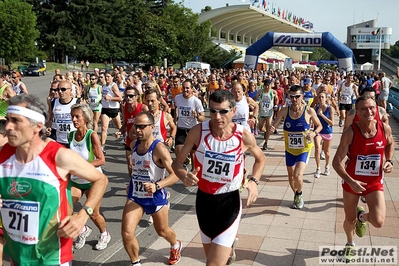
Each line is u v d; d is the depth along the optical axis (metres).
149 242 5.25
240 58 59.28
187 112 8.37
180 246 4.68
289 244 5.09
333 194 7.14
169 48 47.56
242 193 7.18
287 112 6.27
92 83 11.35
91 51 65.69
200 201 3.65
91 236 5.46
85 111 4.89
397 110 18.36
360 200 6.69
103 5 66.31
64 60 66.12
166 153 4.23
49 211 2.68
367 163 4.32
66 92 6.84
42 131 2.73
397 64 91.75
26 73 43.47
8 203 2.73
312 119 6.29
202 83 20.78
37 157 2.67
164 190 4.39
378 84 19.30
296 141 6.27
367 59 94.94
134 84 15.35
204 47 51.81
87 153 4.97
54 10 63.69
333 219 5.96
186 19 53.97
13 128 2.57
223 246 3.49
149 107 6.62
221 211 3.56
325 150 8.41
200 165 3.57
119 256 4.87
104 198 7.12
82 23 65.38
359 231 4.48
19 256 2.78
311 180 8.08
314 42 29.38
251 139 3.59
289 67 43.84
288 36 29.73
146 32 47.84
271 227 5.65
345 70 29.05
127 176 8.59
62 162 2.68
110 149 11.36
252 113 9.52
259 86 17.59
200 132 3.57
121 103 11.57
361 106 4.17
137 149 4.35
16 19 47.53
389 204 6.59
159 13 75.12
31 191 2.65
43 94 26.84
